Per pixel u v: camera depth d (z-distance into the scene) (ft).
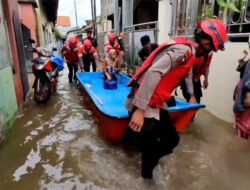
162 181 7.01
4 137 9.82
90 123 11.56
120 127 8.49
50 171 7.50
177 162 8.07
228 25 11.35
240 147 9.07
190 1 13.75
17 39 13.62
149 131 5.85
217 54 11.85
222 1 11.35
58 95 17.21
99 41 44.21
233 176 7.27
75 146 9.17
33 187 6.73
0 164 7.91
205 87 11.02
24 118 12.19
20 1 27.55
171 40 5.41
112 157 8.37
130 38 24.14
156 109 5.74
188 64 5.24
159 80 4.95
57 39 107.34
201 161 8.13
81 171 7.50
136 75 5.81
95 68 23.17
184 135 10.19
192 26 13.96
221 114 11.98
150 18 35.17
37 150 8.85
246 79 8.82
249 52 10.14
